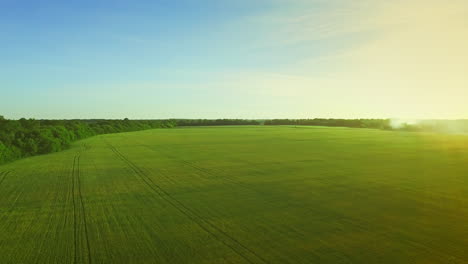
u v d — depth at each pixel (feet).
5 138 160.35
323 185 88.89
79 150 196.03
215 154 169.68
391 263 40.50
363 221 57.41
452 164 127.54
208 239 49.03
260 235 50.75
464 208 65.41
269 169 117.39
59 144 193.16
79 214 62.75
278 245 46.65
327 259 41.81
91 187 88.33
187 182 94.68
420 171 111.24
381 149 189.57
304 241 48.08
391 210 64.34
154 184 92.02
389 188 84.53
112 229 53.83
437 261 40.93
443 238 48.91
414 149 188.03
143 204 70.03
